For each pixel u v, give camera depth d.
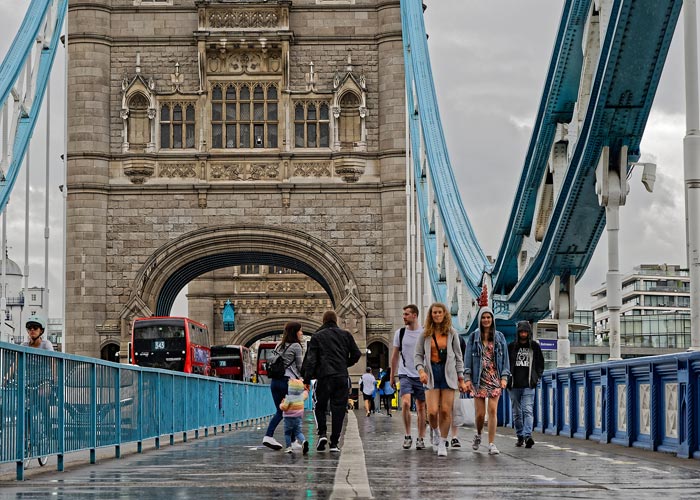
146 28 58.66
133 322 55.62
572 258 25.98
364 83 58.91
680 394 16.16
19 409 13.29
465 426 31.41
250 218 58.59
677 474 13.22
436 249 46.91
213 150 58.53
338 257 58.34
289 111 59.03
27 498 10.68
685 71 15.71
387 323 58.12
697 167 15.64
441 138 46.78
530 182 27.38
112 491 11.38
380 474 13.45
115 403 17.95
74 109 57.94
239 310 84.81
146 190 58.19
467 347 18.22
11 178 51.97
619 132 20.69
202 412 27.47
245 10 58.72
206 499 10.42
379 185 58.69
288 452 18.61
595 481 12.27
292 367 18.92
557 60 22.92
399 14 59.03
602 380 20.75
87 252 57.34
